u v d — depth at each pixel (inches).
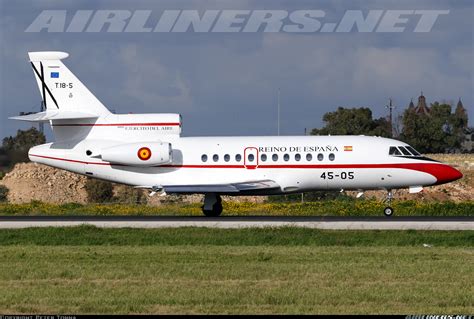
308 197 7283.5
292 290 2330.2
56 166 4938.5
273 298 2214.6
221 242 3540.8
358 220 4274.1
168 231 3804.1
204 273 2620.6
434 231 3742.6
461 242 3462.1
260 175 4714.6
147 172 4847.4
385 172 4662.9
